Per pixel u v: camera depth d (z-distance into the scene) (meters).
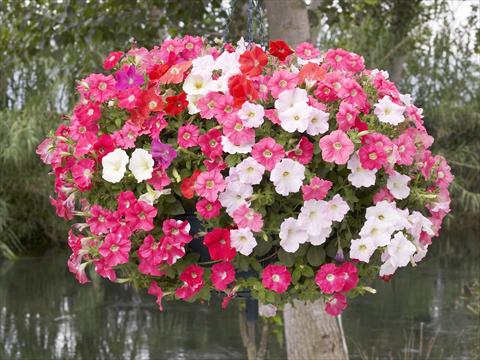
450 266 10.34
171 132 2.08
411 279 9.59
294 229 1.91
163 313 8.33
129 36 5.25
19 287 9.49
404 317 7.78
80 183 2.08
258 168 1.90
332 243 2.02
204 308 8.57
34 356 6.70
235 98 1.98
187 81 2.04
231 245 1.91
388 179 2.05
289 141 1.95
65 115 2.32
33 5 5.40
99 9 5.23
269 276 1.95
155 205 2.03
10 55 5.64
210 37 5.31
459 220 13.04
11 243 12.30
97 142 2.06
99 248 1.99
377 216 1.98
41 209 12.16
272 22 4.23
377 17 7.41
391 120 2.06
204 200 1.94
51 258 11.55
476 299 8.16
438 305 8.23
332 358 4.33
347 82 2.02
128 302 8.84
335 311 2.06
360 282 2.12
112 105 2.13
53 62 9.16
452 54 11.38
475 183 12.58
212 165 1.98
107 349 6.92
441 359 6.35
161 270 2.02
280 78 2.00
